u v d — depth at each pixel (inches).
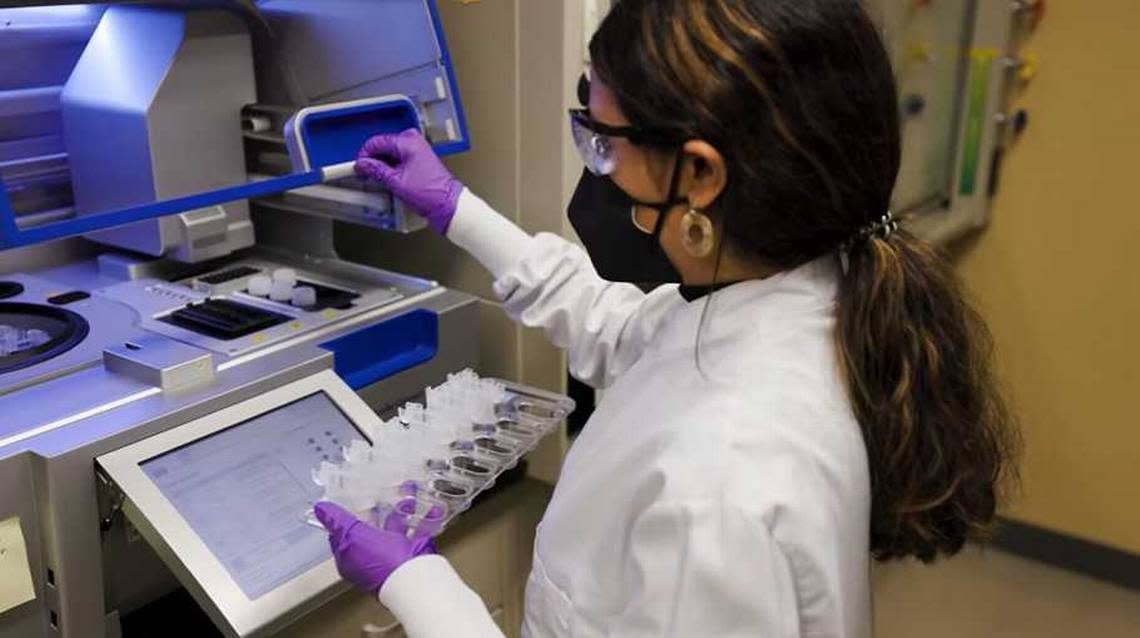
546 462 60.4
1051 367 101.7
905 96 80.2
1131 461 99.9
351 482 39.4
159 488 38.4
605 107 34.0
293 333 48.3
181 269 56.9
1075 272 97.7
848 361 33.2
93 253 58.4
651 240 37.5
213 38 50.1
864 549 34.1
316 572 38.7
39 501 37.8
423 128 55.0
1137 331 96.1
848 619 32.9
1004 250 100.7
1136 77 89.6
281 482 41.4
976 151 92.8
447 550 56.8
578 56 54.9
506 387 51.1
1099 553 103.6
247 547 38.5
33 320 48.9
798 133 30.3
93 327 47.9
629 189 34.8
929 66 84.2
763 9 30.2
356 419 45.3
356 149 51.9
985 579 103.6
